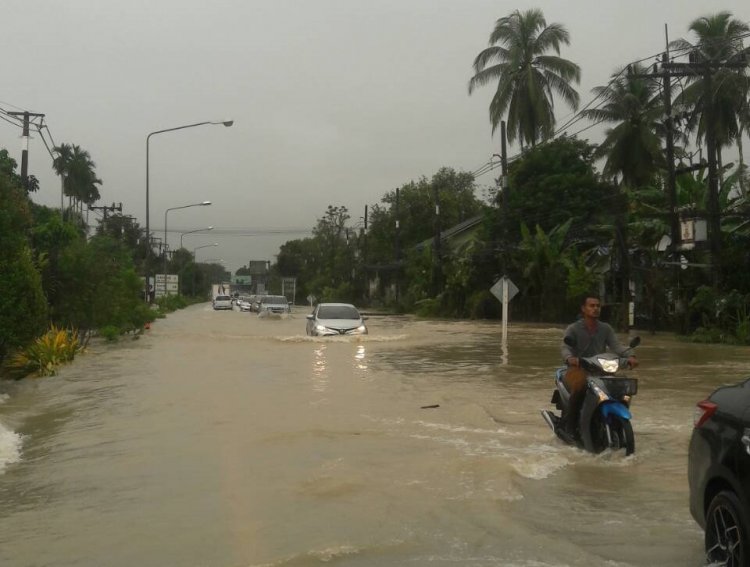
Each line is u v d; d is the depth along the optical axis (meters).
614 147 41.19
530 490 6.74
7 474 7.39
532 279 40.88
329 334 25.64
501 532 5.52
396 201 65.19
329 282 87.00
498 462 7.49
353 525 5.68
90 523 5.79
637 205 34.88
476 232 52.91
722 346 23.83
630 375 15.32
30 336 15.61
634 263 33.56
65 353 17.72
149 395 12.56
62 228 21.44
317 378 14.74
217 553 5.09
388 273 70.38
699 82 36.53
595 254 41.84
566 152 45.91
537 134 46.81
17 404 12.07
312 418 10.26
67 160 68.81
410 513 5.96
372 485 6.78
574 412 8.27
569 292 36.75
